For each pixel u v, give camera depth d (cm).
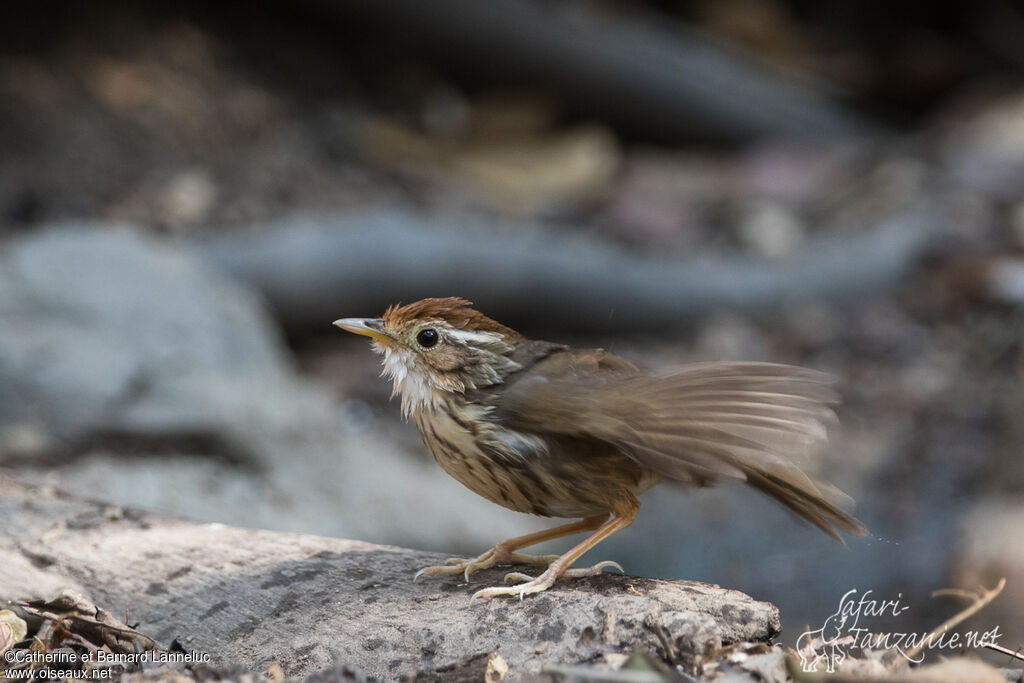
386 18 1912
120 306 1076
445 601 541
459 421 529
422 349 541
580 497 528
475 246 1462
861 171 1886
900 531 1091
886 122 2170
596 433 486
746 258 1644
